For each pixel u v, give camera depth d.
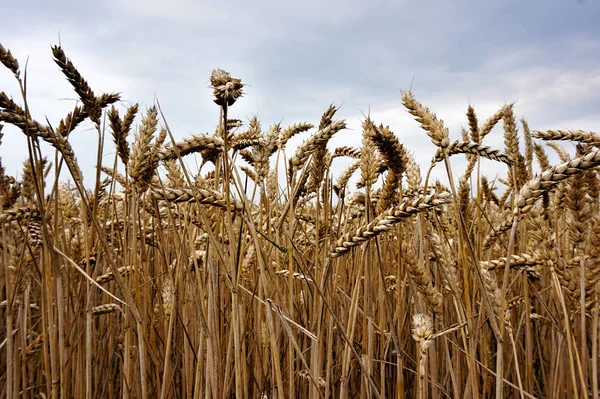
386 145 0.47
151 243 0.72
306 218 0.79
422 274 0.51
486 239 0.63
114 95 0.58
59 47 0.51
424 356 0.40
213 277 0.52
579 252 0.48
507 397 0.72
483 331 0.55
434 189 0.62
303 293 0.72
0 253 0.72
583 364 0.49
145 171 0.54
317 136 0.56
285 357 0.67
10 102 0.48
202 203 0.45
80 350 0.61
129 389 0.62
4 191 0.71
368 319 0.54
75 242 0.62
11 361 0.61
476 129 0.73
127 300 0.51
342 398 0.52
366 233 0.42
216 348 0.52
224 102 0.44
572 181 0.47
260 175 0.62
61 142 0.53
